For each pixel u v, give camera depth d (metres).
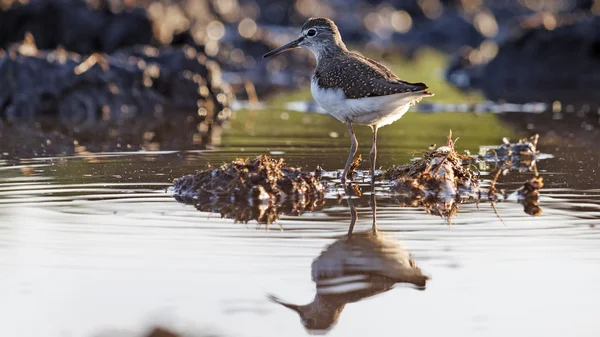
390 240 9.55
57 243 9.27
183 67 22.47
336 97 12.26
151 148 15.42
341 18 40.19
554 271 8.52
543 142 16.44
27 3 24.83
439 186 11.98
